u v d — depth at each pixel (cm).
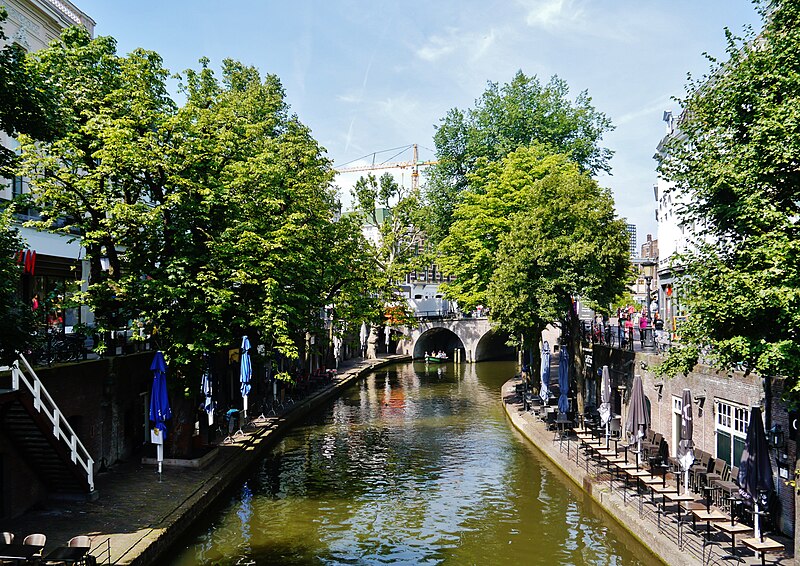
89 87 1731
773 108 991
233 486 1922
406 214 5512
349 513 1691
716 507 1361
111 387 1839
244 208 2142
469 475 2064
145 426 2144
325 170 3341
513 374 5288
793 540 1206
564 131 3794
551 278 2256
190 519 1492
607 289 2239
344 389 4281
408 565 1347
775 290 864
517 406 3203
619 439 2145
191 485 1688
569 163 3162
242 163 2019
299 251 2578
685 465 1424
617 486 1702
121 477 1762
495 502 1773
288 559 1379
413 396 3962
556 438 2347
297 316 2589
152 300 1694
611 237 2177
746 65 1093
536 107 3872
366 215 5550
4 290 1024
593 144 3953
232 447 2223
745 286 937
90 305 1722
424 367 5903
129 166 1686
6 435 1366
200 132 1845
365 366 5434
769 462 1144
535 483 1958
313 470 2145
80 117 1741
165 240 1797
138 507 1483
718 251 1125
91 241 1720
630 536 1438
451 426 2938
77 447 1599
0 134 1861
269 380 3200
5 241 1098
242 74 3375
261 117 3017
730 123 1129
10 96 1039
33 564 1057
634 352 2108
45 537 1098
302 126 3117
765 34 1102
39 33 2039
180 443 1931
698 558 1164
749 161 1026
